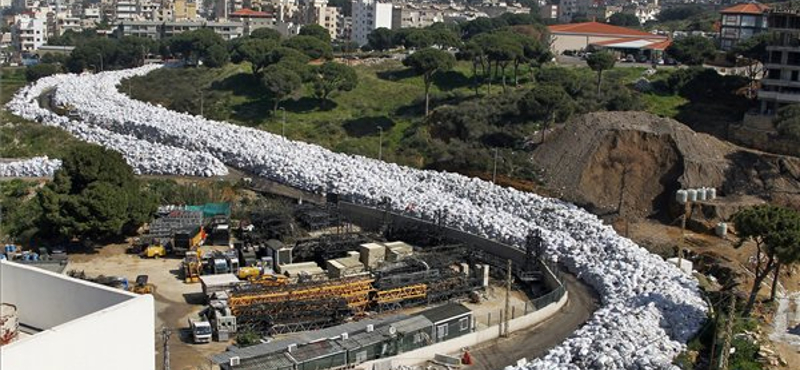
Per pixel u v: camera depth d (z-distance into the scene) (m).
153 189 97.25
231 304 64.56
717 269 84.56
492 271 80.81
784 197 102.38
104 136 118.38
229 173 109.19
